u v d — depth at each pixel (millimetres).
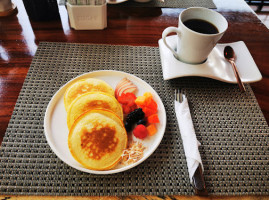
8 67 414
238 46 450
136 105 356
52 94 379
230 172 307
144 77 417
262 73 439
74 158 287
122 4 562
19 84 390
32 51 447
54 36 476
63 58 435
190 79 423
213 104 386
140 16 537
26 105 359
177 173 303
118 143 300
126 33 497
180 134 342
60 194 277
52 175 291
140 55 454
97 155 285
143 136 316
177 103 371
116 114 326
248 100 396
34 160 302
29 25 496
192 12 393
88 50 453
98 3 449
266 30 529
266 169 313
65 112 341
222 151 328
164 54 425
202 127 354
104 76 390
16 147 313
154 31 506
